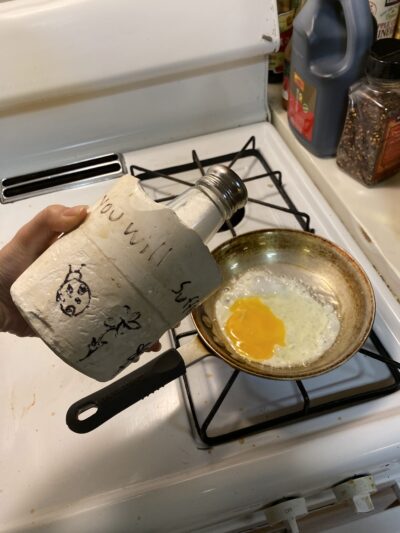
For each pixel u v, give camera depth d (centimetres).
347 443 38
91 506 37
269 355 43
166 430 42
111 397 35
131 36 60
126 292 31
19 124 64
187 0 60
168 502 36
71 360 33
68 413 35
